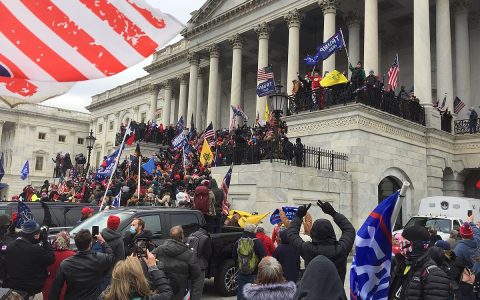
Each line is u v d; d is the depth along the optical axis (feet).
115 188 70.69
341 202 67.72
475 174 92.38
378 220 17.84
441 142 85.66
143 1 14.38
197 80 147.64
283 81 142.20
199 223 37.88
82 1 13.97
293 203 60.95
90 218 35.53
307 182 63.16
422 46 86.28
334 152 71.82
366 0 92.68
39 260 23.09
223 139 87.45
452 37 109.60
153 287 16.60
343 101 74.13
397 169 76.95
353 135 70.49
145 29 14.46
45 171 258.57
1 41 13.01
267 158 62.85
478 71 105.29
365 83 73.67
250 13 123.34
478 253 28.02
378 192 75.82
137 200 56.18
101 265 20.36
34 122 257.34
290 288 16.83
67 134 269.23
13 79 14.82
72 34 13.80
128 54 14.26
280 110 64.44
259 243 27.76
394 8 112.88
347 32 127.03
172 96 177.27
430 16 112.47
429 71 86.69
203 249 29.35
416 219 63.26
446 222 60.44
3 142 258.78
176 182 71.72
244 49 143.54
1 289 12.26
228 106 166.09
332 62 96.17
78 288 19.67
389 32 122.42
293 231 19.43
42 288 23.89
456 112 94.73
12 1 13.26
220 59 149.07
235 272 39.34
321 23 129.49
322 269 13.37
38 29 13.44
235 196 63.46
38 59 13.33
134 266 14.57
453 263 27.43
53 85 15.26
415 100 82.84
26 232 23.39
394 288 18.56
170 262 24.22
